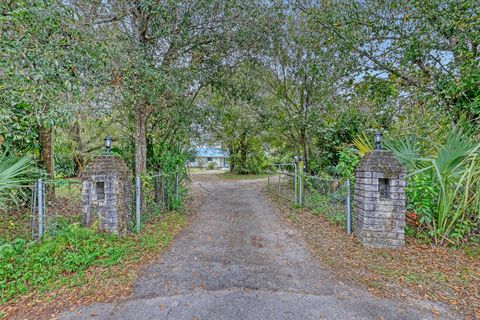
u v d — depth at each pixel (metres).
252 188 12.42
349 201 4.80
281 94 10.27
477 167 3.76
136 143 6.19
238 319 2.40
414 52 5.32
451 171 4.02
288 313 2.49
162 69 5.49
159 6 4.98
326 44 6.82
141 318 2.42
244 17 5.89
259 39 6.70
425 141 5.57
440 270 3.24
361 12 5.90
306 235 4.86
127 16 5.44
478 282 2.96
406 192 4.45
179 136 7.51
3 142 5.19
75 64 4.12
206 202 8.61
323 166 8.92
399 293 2.80
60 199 7.00
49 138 6.50
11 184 3.94
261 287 2.97
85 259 3.42
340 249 4.06
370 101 7.04
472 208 4.00
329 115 8.97
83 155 9.73
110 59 4.60
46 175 5.91
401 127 6.84
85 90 4.48
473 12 4.62
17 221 4.93
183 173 7.71
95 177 4.40
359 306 2.59
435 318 2.39
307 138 10.43
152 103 5.60
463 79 4.53
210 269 3.45
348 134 8.22
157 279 3.15
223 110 8.25
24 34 3.56
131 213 5.11
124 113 6.70
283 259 3.78
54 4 3.76
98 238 4.11
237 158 21.31
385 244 4.04
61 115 4.02
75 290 2.86
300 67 9.23
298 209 7.05
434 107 5.52
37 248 3.62
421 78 5.91
